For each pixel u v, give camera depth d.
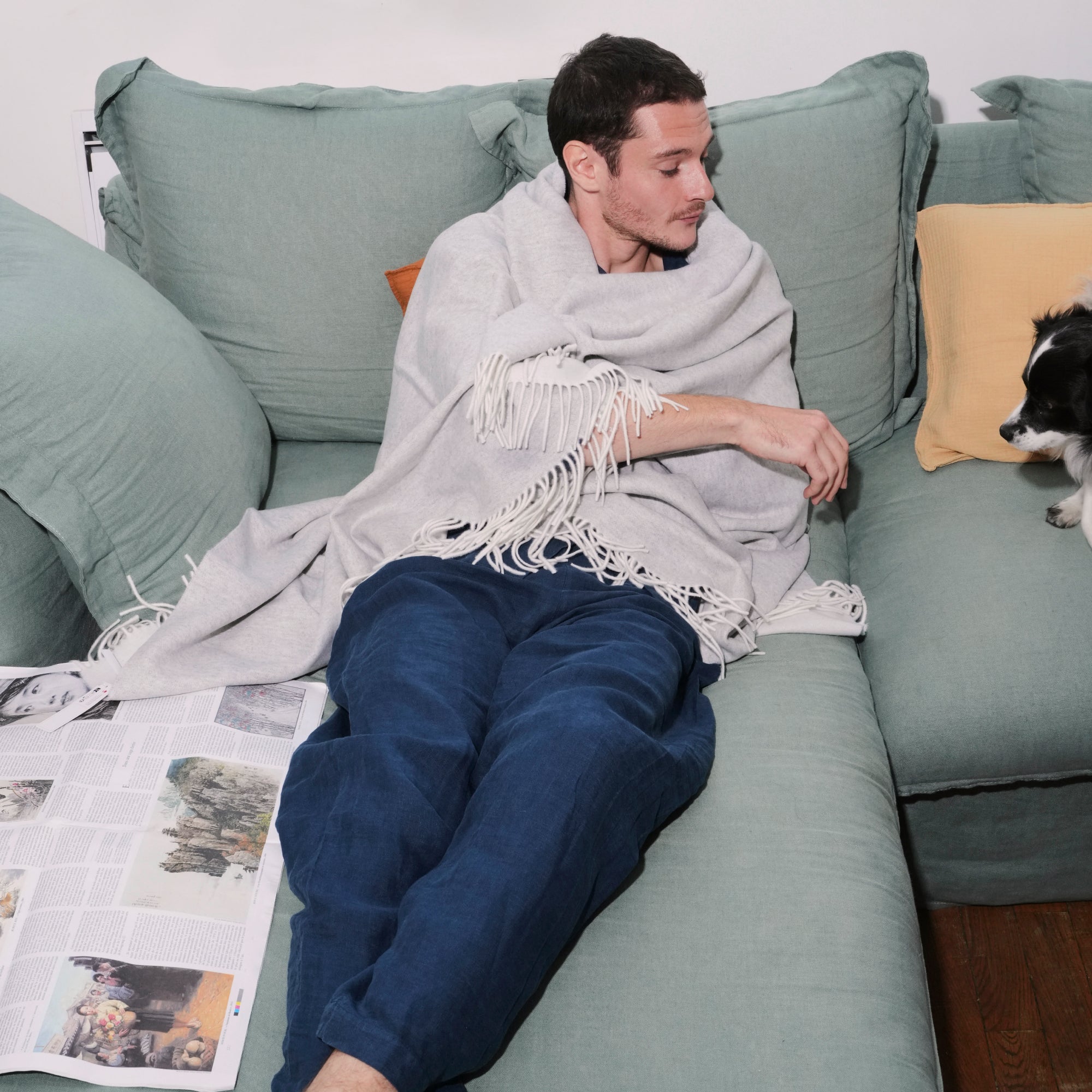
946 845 1.39
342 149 1.58
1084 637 1.23
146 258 1.73
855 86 1.57
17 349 1.23
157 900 0.96
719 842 1.03
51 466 1.25
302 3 1.91
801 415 1.29
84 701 1.20
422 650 1.12
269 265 1.61
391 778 0.95
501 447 1.27
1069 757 1.21
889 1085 0.83
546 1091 0.84
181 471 1.37
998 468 1.52
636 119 1.32
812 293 1.58
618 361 1.34
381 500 1.38
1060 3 1.80
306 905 0.91
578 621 1.21
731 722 1.18
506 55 1.93
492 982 0.81
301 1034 0.83
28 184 2.10
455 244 1.43
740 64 1.91
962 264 1.50
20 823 1.03
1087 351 1.27
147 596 1.35
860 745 1.16
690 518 1.34
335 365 1.66
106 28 1.95
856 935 0.94
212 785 1.09
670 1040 0.87
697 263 1.45
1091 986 1.37
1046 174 1.59
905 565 1.42
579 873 0.88
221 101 1.61
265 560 1.40
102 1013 0.87
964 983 1.39
